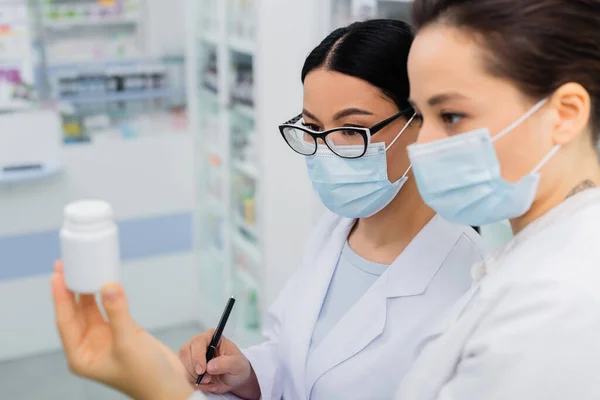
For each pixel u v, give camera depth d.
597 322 0.85
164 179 4.66
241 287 4.26
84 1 4.82
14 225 4.31
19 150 4.34
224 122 4.10
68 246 0.97
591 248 0.90
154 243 4.72
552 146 0.93
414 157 1.00
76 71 4.80
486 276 1.05
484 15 0.88
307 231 3.61
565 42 0.88
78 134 4.60
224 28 3.88
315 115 1.32
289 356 1.46
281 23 3.29
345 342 1.37
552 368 0.86
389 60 1.26
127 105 4.97
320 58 1.29
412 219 1.43
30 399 3.99
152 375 1.00
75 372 1.02
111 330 1.01
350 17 2.94
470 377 0.95
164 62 5.09
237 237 4.21
